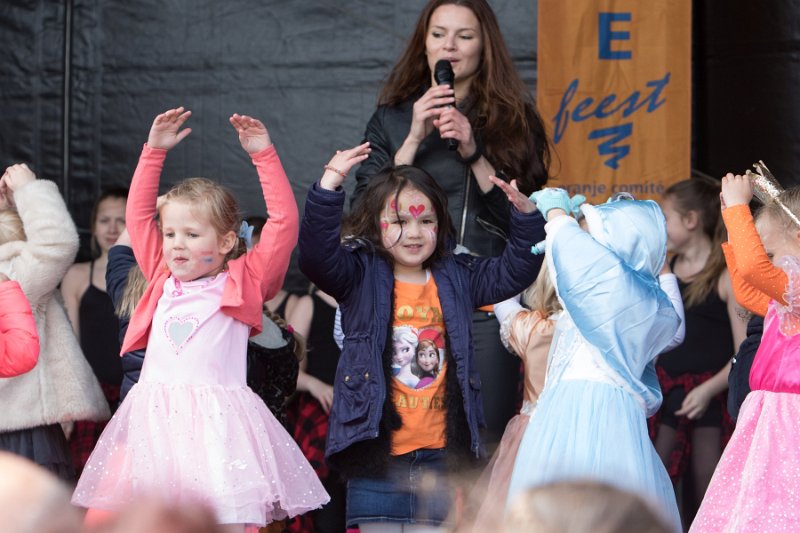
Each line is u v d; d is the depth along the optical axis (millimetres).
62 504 3773
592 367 9188
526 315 11570
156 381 9109
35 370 11227
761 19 15555
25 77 16312
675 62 14695
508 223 11766
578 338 9359
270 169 9516
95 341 15172
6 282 10273
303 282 15406
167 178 16328
